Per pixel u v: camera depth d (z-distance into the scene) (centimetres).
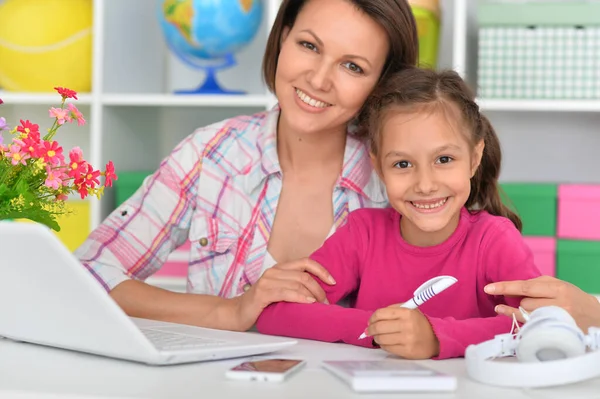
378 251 154
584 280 262
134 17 292
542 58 263
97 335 99
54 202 124
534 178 305
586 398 86
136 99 270
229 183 177
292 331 133
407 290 150
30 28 272
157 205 177
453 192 141
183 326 129
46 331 107
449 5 299
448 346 110
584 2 265
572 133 302
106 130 277
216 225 176
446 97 142
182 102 268
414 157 141
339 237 158
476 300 147
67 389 86
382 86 153
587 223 261
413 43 161
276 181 176
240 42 272
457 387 90
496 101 260
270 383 90
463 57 260
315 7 157
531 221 263
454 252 148
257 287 141
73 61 275
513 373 90
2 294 106
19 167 121
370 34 155
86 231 274
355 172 172
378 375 87
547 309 101
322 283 151
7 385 88
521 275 139
